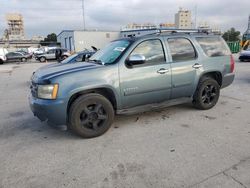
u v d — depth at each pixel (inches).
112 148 144.1
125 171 118.6
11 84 415.5
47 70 170.1
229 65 218.7
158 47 180.1
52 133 171.0
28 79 475.5
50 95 148.0
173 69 183.2
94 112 158.2
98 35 1616.6
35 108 155.4
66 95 148.2
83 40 1596.9
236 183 106.2
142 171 118.1
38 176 116.6
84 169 121.7
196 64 195.5
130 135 162.2
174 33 193.9
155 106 184.1
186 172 115.9
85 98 154.0
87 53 347.9
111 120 164.7
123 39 190.2
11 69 744.3
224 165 121.0
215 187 104.0
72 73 153.0
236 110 211.9
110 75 159.5
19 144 154.0
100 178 113.5
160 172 116.6
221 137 154.9
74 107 152.1
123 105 169.3
